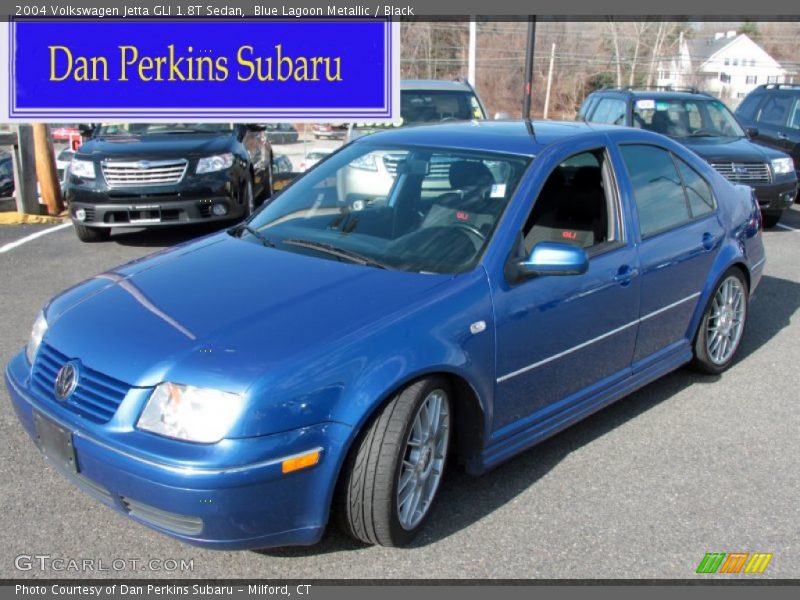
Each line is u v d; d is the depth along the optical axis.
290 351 2.90
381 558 3.20
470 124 4.66
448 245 3.65
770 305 6.94
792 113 12.98
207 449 2.73
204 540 2.81
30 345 3.49
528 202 3.77
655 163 4.68
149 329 3.10
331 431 2.88
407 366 3.04
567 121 4.80
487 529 3.41
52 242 9.12
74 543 3.24
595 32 49.69
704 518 3.55
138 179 8.51
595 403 4.18
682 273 4.64
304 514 2.91
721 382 5.17
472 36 17.88
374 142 4.49
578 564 3.20
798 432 4.44
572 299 3.82
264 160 11.27
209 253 3.87
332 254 3.74
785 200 10.19
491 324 3.41
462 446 3.53
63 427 2.99
